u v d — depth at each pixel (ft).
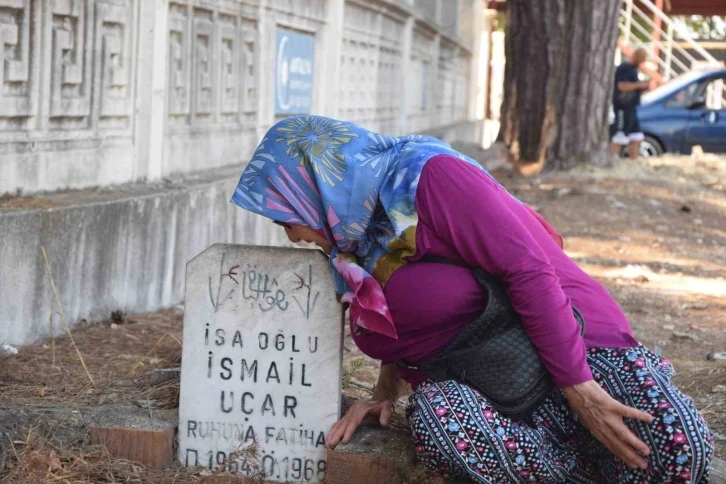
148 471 10.14
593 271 24.38
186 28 20.08
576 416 9.33
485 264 9.05
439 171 9.11
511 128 41.14
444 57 58.54
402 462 9.93
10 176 14.83
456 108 66.74
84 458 10.15
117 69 17.70
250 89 23.98
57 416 10.69
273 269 10.05
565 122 39.32
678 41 81.00
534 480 9.19
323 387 10.14
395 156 9.36
